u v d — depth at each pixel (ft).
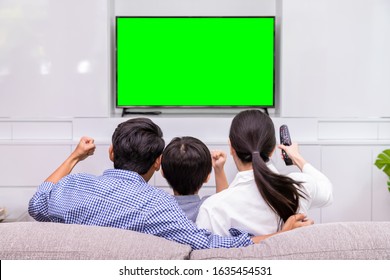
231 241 3.22
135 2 11.93
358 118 11.19
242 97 11.76
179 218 3.26
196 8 11.98
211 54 11.67
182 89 11.78
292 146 5.18
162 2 11.94
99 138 11.15
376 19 11.03
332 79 11.12
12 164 11.06
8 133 11.18
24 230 2.71
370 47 11.09
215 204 4.06
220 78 11.74
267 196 3.89
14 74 11.04
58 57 11.01
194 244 3.17
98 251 2.60
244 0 11.96
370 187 11.15
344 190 11.14
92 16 10.94
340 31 11.03
